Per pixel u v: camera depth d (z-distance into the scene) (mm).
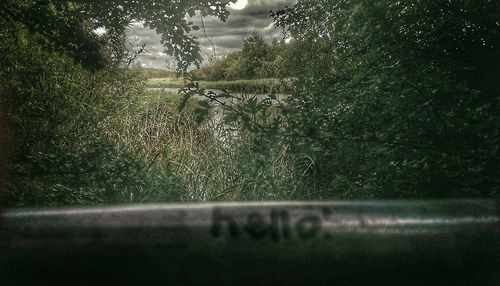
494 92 3232
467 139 2695
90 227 937
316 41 4828
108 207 968
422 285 988
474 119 2676
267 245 946
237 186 4613
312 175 4645
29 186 3221
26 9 3984
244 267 950
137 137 5758
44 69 5297
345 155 3820
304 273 954
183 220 952
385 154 3131
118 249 936
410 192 2850
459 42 3342
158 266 940
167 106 6824
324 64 4723
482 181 2561
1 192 2936
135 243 937
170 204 976
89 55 4195
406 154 3125
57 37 4109
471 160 2691
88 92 5832
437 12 3283
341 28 4246
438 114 2750
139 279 945
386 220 967
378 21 3361
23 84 5117
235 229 950
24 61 5211
